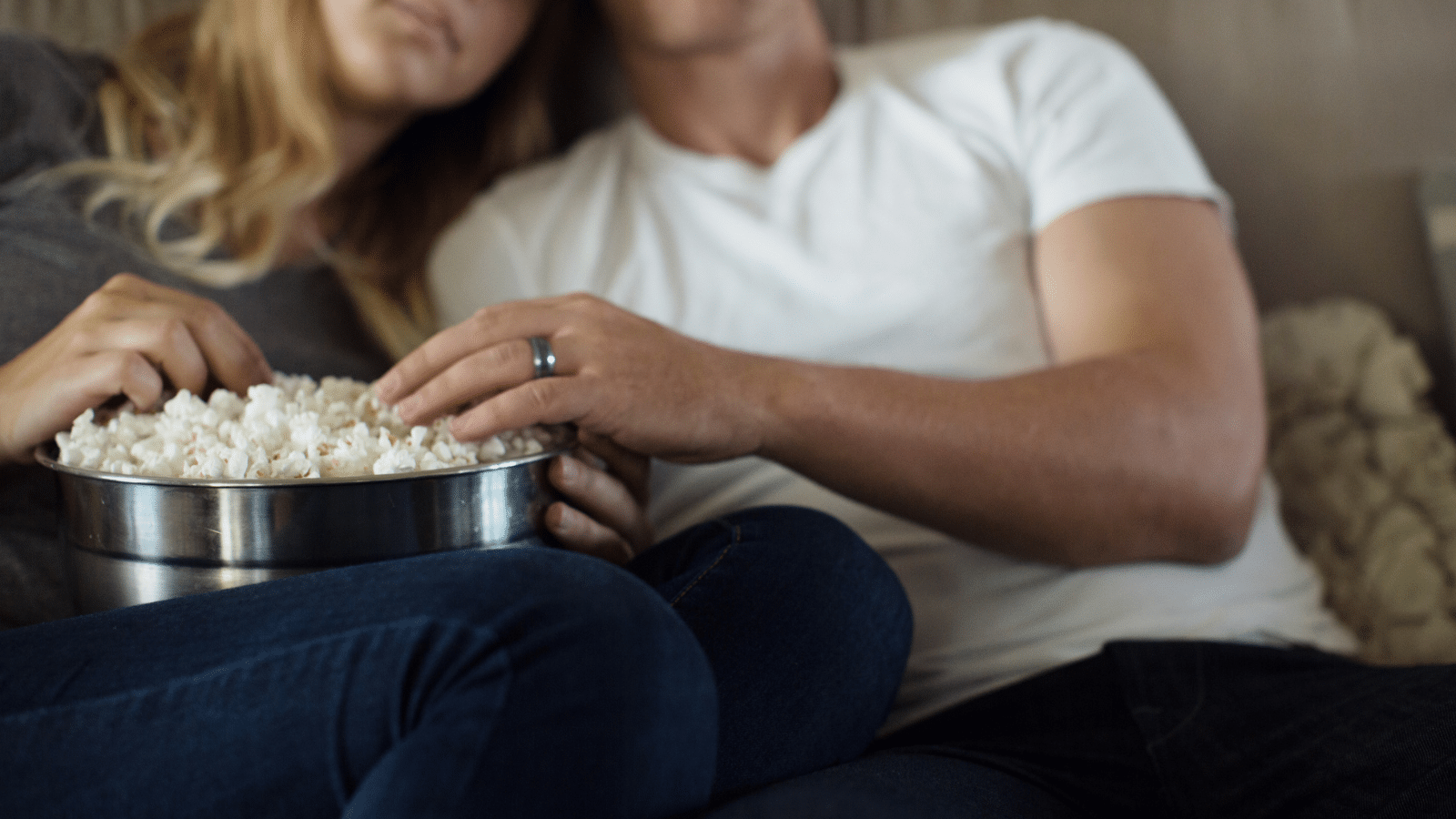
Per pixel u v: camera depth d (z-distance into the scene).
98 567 0.57
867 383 0.76
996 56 1.07
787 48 1.08
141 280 0.71
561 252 1.06
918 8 1.29
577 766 0.41
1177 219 0.92
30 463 0.69
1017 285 0.96
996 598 0.83
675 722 0.45
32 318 0.77
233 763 0.43
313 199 1.08
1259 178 1.19
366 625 0.44
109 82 0.96
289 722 0.43
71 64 0.95
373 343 1.04
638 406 0.66
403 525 0.54
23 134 0.85
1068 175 0.95
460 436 0.60
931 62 1.11
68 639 0.48
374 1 0.95
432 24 0.98
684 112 1.13
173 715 0.44
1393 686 0.67
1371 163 1.16
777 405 0.72
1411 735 0.60
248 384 0.68
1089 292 0.89
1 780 0.44
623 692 0.43
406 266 1.18
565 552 0.49
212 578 0.54
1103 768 0.68
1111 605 0.81
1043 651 0.80
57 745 0.44
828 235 1.00
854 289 0.96
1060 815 0.62
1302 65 1.18
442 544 0.56
